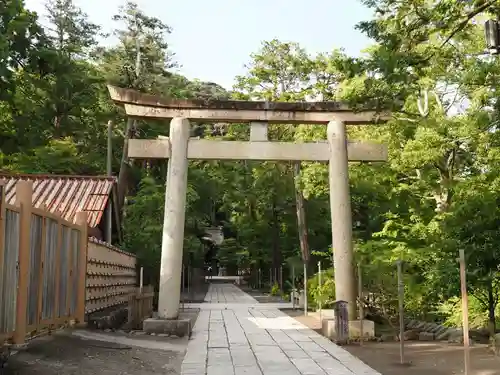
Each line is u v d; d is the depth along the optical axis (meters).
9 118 20.61
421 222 14.58
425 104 13.96
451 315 12.96
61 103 24.88
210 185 29.94
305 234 26.41
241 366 8.36
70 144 26.98
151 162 27.61
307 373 7.79
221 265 65.31
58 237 7.93
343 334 11.12
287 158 12.70
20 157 24.44
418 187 16.08
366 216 25.66
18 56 17.70
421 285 12.18
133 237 22.19
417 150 13.27
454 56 12.43
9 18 16.33
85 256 9.53
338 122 12.76
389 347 10.49
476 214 9.80
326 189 18.97
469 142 12.53
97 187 17.11
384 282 12.63
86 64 30.19
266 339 11.77
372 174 16.30
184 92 29.98
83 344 8.94
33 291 6.76
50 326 7.68
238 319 16.67
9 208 5.91
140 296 13.26
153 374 7.45
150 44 29.11
